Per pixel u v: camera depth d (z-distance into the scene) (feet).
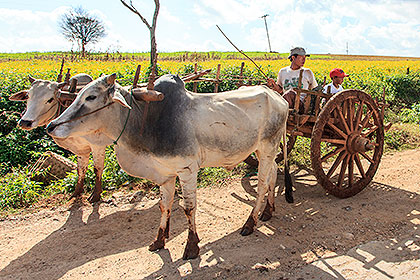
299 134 17.92
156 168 13.29
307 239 14.57
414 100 50.34
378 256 13.11
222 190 20.51
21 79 33.47
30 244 15.07
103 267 13.07
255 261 13.00
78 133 12.00
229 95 14.38
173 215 17.44
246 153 14.56
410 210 17.16
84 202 19.40
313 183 21.39
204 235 15.21
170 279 12.11
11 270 13.10
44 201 19.75
